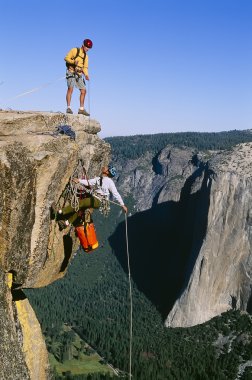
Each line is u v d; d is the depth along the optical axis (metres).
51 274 13.60
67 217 12.49
